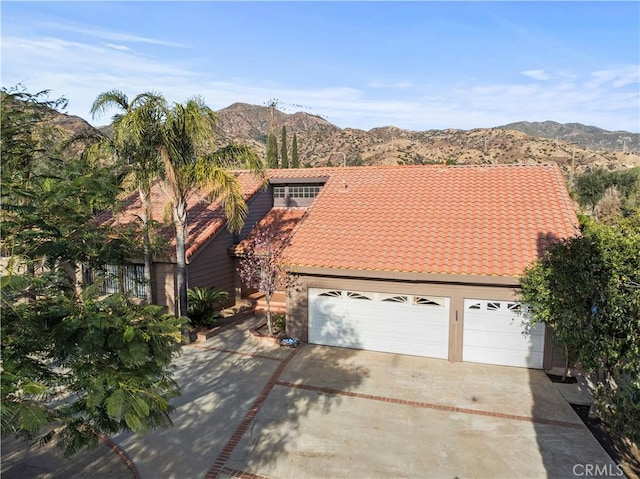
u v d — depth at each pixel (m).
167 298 18.61
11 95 7.97
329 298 15.37
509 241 14.55
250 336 16.34
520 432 9.83
